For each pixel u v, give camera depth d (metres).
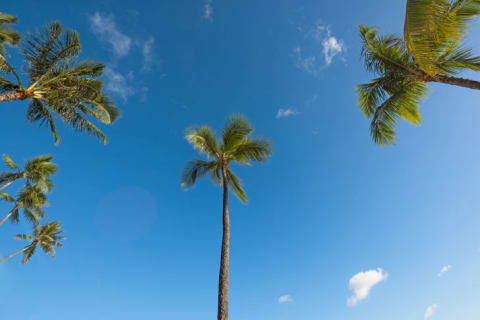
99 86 13.52
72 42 11.30
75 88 12.10
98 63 12.81
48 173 21.95
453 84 8.26
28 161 20.77
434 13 6.98
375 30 10.46
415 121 11.05
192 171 14.28
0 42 10.65
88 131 13.80
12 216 22.41
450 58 8.30
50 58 11.19
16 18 11.15
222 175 14.23
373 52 10.34
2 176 20.02
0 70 10.45
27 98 11.00
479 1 7.24
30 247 25.55
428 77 8.91
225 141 13.95
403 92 10.32
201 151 13.58
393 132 11.08
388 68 10.19
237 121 14.06
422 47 7.43
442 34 7.25
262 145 13.96
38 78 11.17
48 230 26.80
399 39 9.93
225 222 11.80
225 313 9.13
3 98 10.16
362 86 11.62
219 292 9.67
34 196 21.73
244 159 14.38
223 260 10.53
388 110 10.76
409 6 7.31
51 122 13.36
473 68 7.75
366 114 12.05
